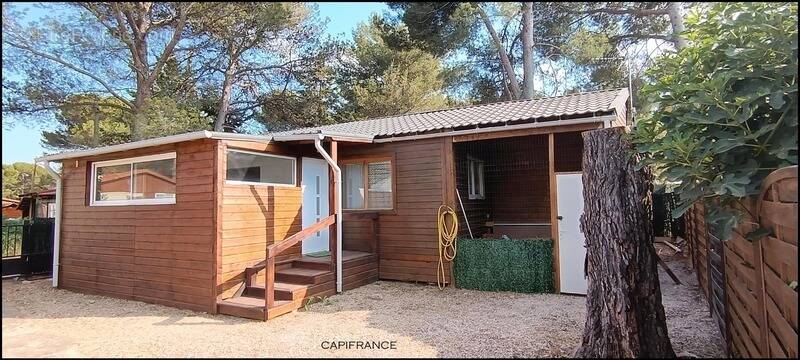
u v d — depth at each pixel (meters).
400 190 7.86
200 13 7.88
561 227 6.59
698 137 3.91
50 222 9.60
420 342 4.39
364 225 8.30
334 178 6.87
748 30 4.05
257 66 12.79
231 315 5.64
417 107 16.08
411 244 7.70
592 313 3.85
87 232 7.55
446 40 10.45
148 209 6.70
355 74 17.12
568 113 6.20
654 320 3.67
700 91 3.82
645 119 4.44
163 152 6.64
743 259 3.44
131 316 5.68
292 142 7.18
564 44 10.05
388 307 5.93
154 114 10.73
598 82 10.57
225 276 5.96
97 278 7.31
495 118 7.20
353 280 7.22
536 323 5.00
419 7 9.91
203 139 6.10
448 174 7.38
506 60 11.50
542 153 8.76
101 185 7.57
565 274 6.54
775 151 3.40
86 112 11.08
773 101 3.45
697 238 6.72
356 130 9.11
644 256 3.74
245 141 6.43
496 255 6.94
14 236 9.30
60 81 9.99
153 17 7.62
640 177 3.90
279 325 5.14
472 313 5.52
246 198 6.41
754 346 3.22
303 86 14.56
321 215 8.02
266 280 5.41
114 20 7.00
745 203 3.38
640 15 7.30
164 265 6.44
